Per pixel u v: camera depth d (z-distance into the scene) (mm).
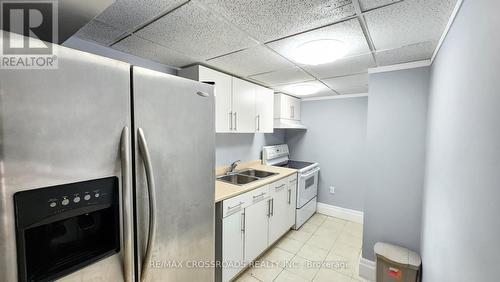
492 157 686
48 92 688
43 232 755
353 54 1745
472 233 833
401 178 2025
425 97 1898
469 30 907
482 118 767
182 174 1135
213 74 2107
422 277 1754
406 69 1971
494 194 668
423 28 1292
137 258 957
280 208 2770
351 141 3588
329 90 3250
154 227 960
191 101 1173
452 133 1128
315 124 3928
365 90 3240
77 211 764
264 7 1089
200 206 1251
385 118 2082
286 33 1381
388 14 1143
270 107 3014
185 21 1241
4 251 626
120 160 875
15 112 633
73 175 748
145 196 970
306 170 3355
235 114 2371
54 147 706
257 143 3486
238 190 2062
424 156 1912
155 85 994
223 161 2836
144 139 936
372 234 2174
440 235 1288
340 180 3701
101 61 812
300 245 2783
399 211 2041
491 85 699
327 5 1064
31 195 667
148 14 1169
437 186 1410
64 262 787
